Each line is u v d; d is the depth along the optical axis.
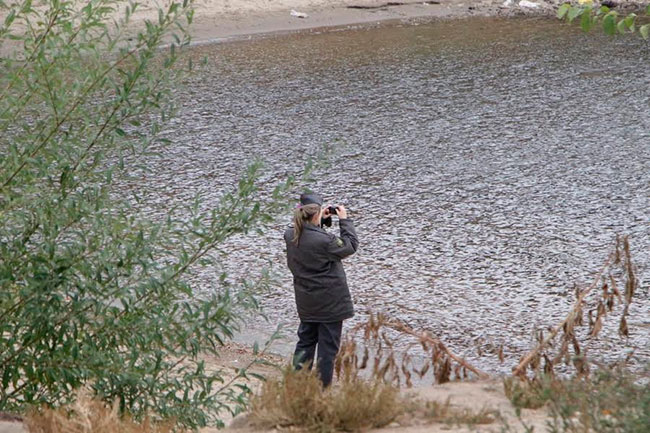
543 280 24.11
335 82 51.69
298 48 62.69
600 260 25.50
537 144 38.75
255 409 10.08
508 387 10.93
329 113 44.69
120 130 12.91
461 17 74.56
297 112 44.97
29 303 12.22
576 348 12.66
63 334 12.35
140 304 12.89
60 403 12.38
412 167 35.69
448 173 34.78
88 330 12.90
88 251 12.59
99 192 13.52
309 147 38.62
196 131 41.19
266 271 14.43
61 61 12.86
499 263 25.48
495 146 38.53
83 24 13.10
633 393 9.16
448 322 21.38
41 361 12.37
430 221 29.31
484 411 9.99
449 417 9.88
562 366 18.61
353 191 32.69
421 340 12.98
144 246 12.57
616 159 36.16
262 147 38.66
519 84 50.50
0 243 12.47
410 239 27.62
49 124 13.01
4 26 13.05
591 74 52.59
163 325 12.56
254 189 13.63
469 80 51.66
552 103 46.03
